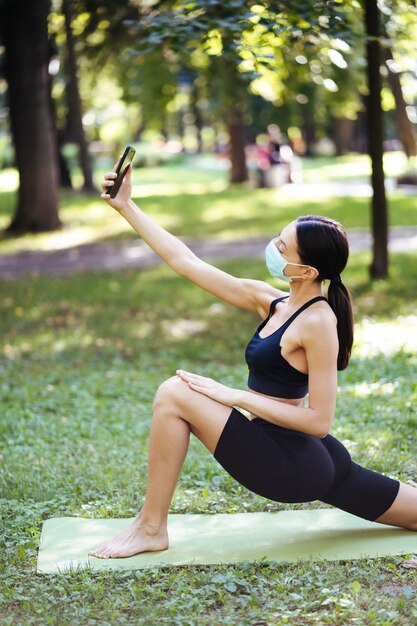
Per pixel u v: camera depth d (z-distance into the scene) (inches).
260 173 1222.3
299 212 887.1
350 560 170.9
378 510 178.5
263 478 166.7
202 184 1349.7
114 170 182.1
